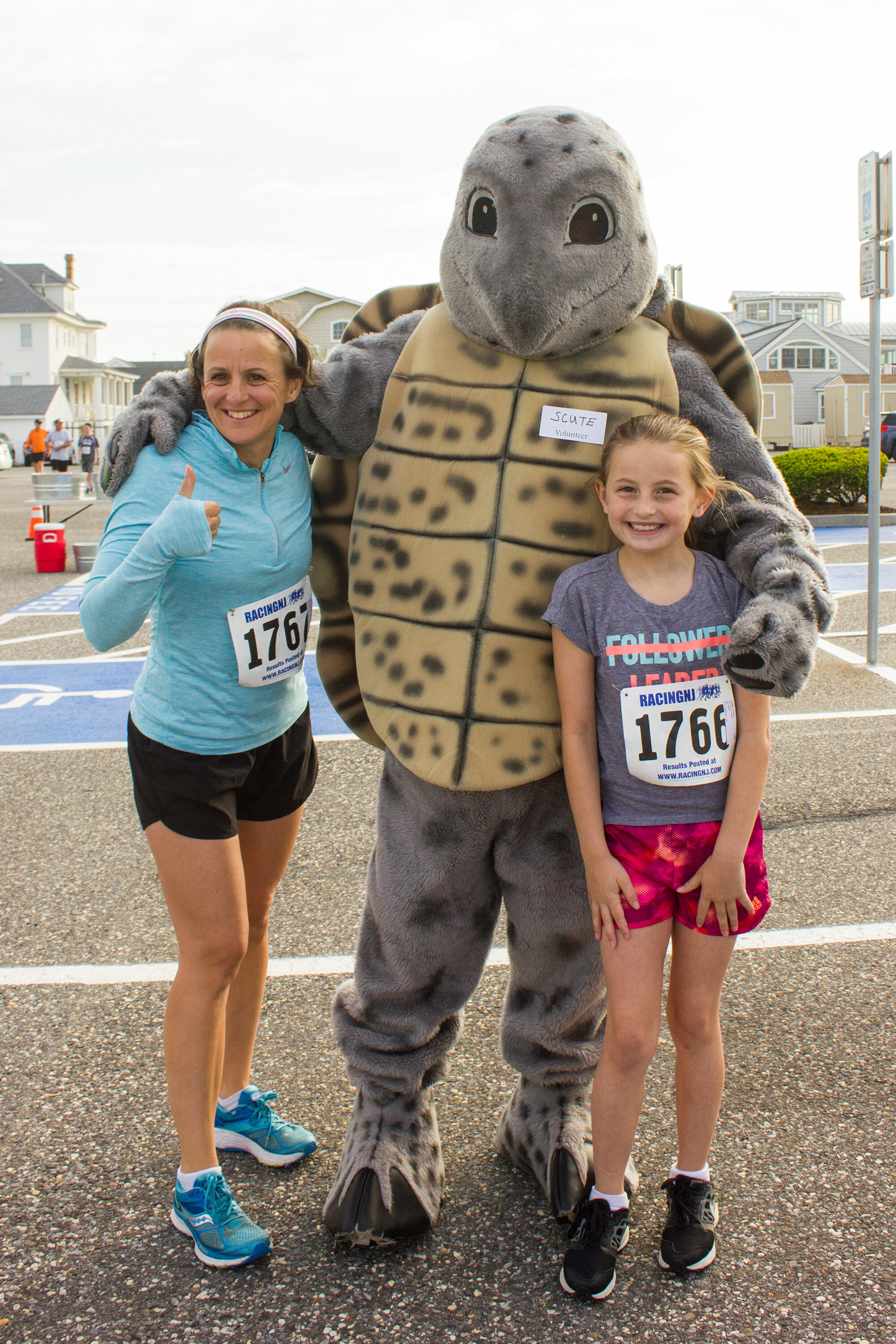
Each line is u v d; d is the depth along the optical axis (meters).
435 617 2.18
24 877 3.98
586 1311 2.00
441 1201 2.29
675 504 1.96
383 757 5.42
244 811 2.35
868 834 4.26
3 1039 2.91
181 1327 1.97
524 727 2.13
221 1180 2.16
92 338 83.06
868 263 6.82
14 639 8.50
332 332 37.38
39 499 20.88
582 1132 2.32
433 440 2.23
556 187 2.11
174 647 2.15
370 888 2.32
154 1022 2.99
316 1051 2.87
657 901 2.04
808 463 16.22
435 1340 1.93
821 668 7.04
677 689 2.01
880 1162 2.40
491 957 3.43
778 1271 2.09
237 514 2.14
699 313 2.32
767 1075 2.74
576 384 2.18
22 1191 2.33
